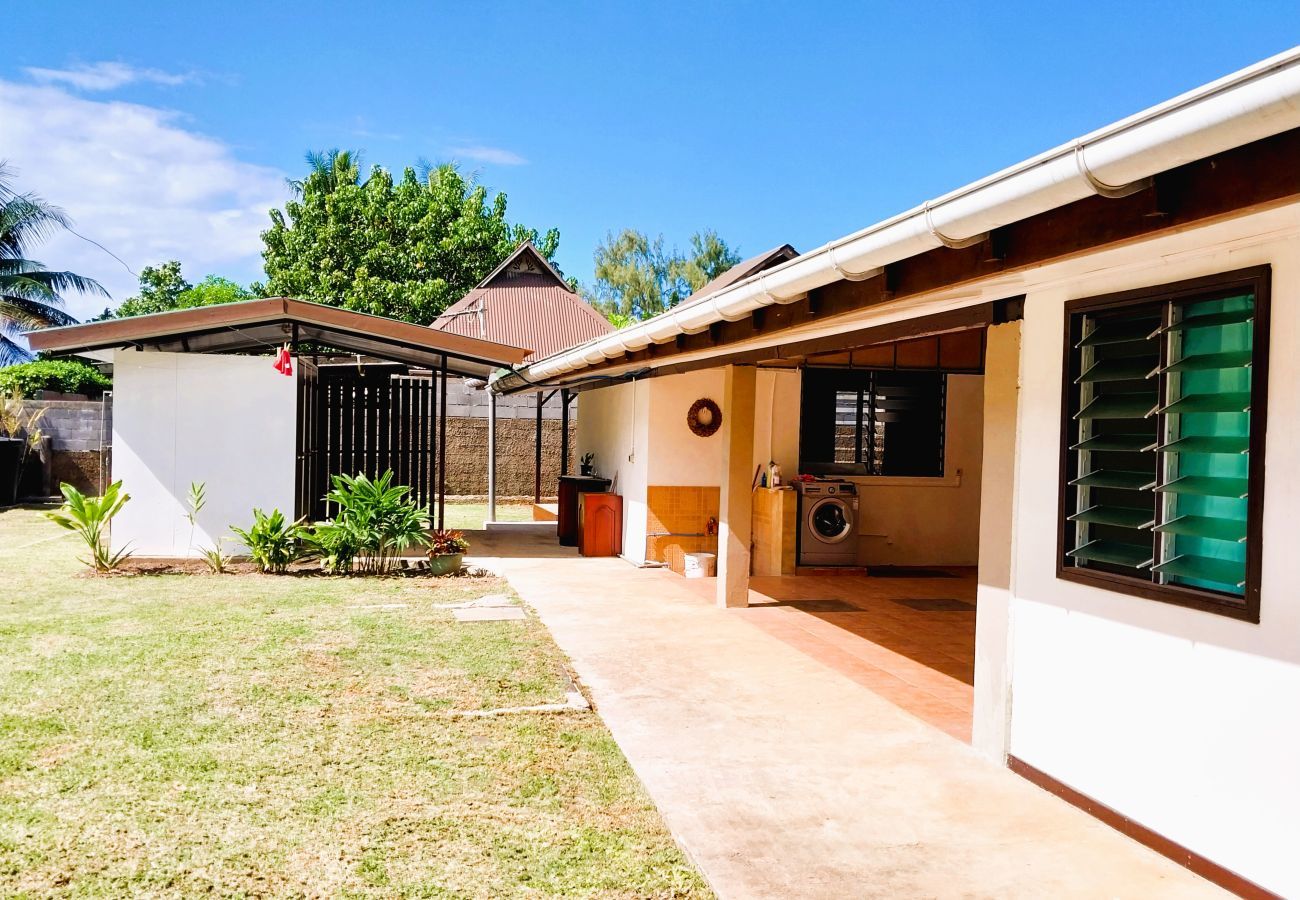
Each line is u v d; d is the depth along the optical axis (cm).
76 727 448
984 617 463
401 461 1230
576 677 587
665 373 1047
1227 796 324
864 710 533
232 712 479
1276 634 306
